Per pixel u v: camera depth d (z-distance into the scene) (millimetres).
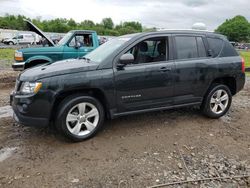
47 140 4215
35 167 3449
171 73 4598
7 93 7484
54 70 3910
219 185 3172
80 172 3354
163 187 3098
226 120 5363
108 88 4125
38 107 3781
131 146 4066
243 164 3658
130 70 4281
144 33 4582
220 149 4078
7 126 4777
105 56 4281
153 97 4543
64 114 3928
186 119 5277
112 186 3092
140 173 3355
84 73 3979
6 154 3768
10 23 76562
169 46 4695
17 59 8289
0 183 3111
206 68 4934
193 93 4926
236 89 5469
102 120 4297
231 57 5320
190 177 3305
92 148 3967
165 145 4137
